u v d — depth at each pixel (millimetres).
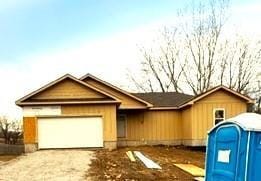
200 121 30359
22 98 27938
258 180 8250
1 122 50250
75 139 28031
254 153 8289
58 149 27750
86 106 28266
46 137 27906
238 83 45719
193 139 30156
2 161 22344
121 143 33406
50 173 16844
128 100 32250
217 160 9195
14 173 17078
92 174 16453
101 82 32344
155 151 27797
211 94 30500
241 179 8344
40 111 27984
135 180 15305
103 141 28125
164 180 15461
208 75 46781
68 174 16516
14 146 30172
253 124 8445
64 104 28078
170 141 33750
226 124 9008
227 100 30531
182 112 33406
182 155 25984
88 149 27781
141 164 19797
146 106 32125
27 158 22719
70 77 28594
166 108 33656
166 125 33844
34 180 15250
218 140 9242
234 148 8602
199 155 26406
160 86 48969
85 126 28141
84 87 28750
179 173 17297
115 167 18469
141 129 33656
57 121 28062
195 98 30219
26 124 27875
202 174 16922
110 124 28250
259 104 45094
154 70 49125
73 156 22984
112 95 29844
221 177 8945
